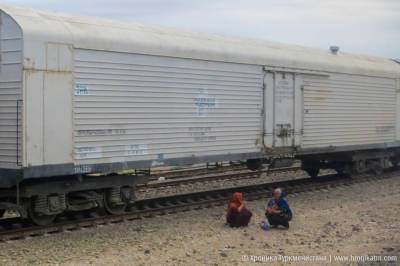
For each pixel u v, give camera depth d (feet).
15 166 30.27
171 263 26.14
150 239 31.17
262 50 45.32
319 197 47.06
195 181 53.57
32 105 30.27
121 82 34.65
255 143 44.27
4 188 32.40
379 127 58.70
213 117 40.81
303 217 37.86
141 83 35.83
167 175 54.39
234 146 42.50
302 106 48.78
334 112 52.42
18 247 28.91
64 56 31.63
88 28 33.55
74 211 36.27
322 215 38.60
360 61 57.31
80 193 34.76
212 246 29.63
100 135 33.58
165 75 37.37
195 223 35.78
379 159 62.03
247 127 43.57
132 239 31.12
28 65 30.07
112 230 33.32
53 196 32.99
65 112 31.76
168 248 29.09
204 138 40.19
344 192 50.03
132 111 35.35
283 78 46.73
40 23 31.14
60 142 31.53
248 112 43.62
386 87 59.62
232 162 46.73
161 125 37.17
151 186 49.65
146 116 36.19
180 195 44.06
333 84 52.19
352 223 35.76
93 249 28.78
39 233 31.58
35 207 32.27
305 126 49.19
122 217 35.91
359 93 55.62
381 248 29.17
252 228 34.37
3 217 37.96
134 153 35.53
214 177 55.52
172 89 37.81
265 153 45.14
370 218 37.37
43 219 32.99
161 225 34.99
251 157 43.96
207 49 40.19
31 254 27.61
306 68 48.88
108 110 33.96
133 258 26.99
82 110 32.60
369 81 56.95
